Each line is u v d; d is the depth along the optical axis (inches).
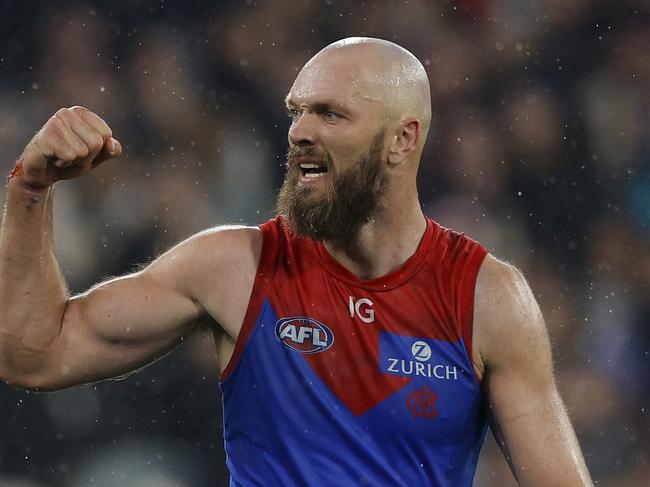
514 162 1234.6
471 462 459.8
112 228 1079.0
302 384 435.8
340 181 433.1
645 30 1306.6
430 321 440.8
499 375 445.1
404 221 448.1
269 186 1162.0
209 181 1142.3
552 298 1186.0
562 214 1230.9
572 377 1144.8
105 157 399.5
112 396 990.4
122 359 440.5
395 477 438.0
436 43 1256.8
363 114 430.9
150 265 451.2
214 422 1002.1
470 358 440.8
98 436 984.9
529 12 1285.7
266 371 437.1
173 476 986.7
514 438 442.3
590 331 1178.0
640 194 1252.5
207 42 1193.4
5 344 424.5
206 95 1177.4
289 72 1200.2
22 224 410.3
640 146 1268.5
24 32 1155.9
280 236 454.0
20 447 971.3
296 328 437.7
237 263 443.2
